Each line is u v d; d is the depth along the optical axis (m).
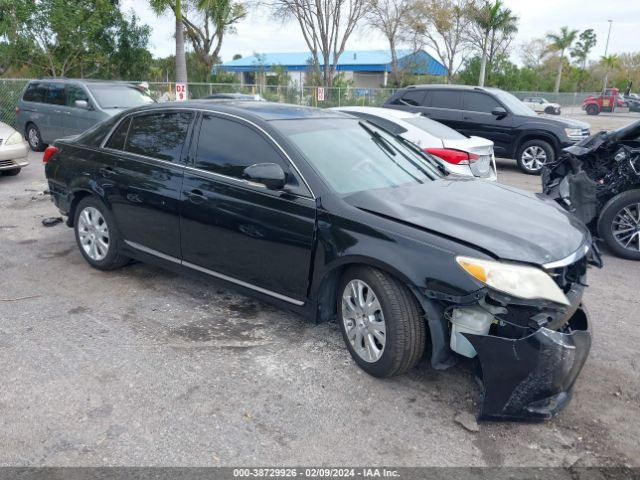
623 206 6.18
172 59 30.47
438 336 3.21
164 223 4.54
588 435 3.09
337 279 3.75
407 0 35.25
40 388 3.39
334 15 30.75
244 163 4.07
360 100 25.91
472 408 3.29
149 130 4.79
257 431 3.04
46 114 13.10
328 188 3.69
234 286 4.21
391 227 3.35
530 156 12.30
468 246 3.14
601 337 4.29
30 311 4.47
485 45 34.56
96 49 20.33
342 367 3.70
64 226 6.93
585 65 69.12
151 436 2.98
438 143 7.79
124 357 3.78
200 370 3.64
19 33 18.53
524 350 2.96
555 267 3.14
